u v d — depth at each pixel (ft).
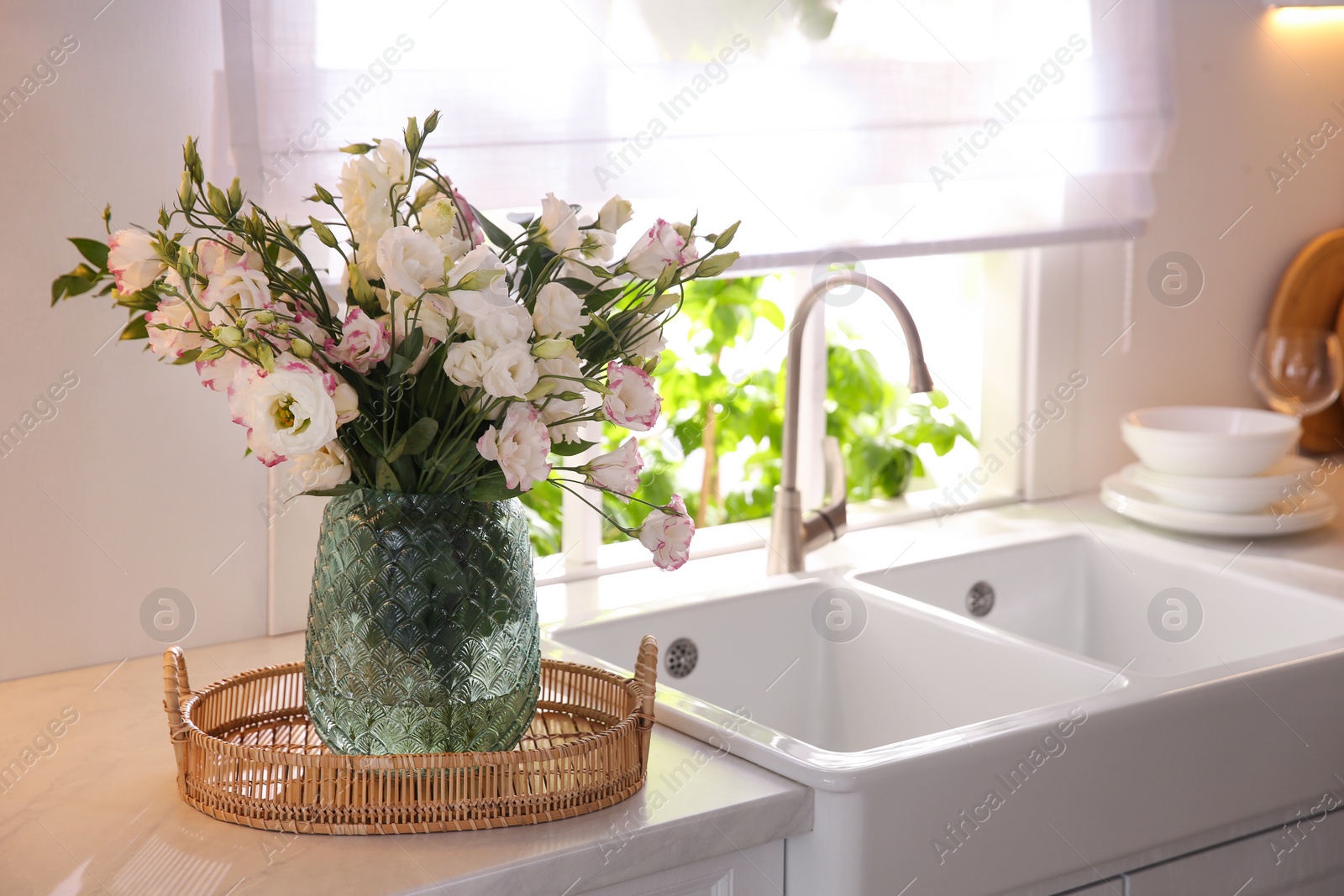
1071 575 5.81
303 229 2.89
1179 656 5.42
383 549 2.89
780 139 4.97
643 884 2.96
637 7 4.56
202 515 4.21
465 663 2.93
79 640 4.05
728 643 4.78
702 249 4.86
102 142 3.85
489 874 2.66
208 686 3.32
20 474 3.89
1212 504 5.62
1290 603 4.94
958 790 3.24
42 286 3.84
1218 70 6.40
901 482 6.47
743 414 7.76
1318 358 6.01
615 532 7.37
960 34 5.36
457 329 2.70
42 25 3.72
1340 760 4.14
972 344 6.54
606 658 4.46
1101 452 6.51
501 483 2.91
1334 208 7.02
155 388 4.06
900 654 4.72
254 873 2.66
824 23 5.00
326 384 2.53
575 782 2.97
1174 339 6.58
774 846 3.18
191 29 3.94
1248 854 4.03
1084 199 5.87
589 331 2.98
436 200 2.76
